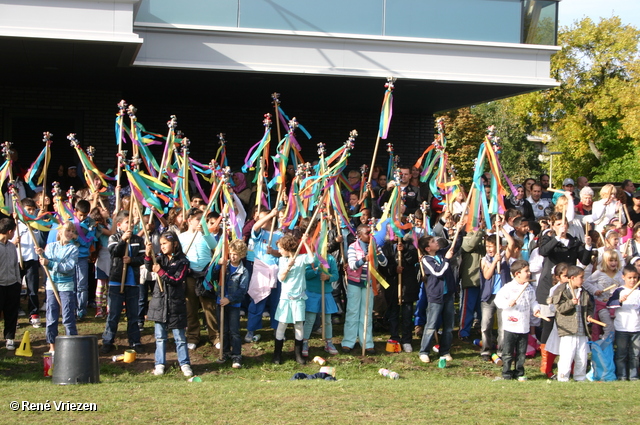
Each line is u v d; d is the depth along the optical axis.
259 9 12.38
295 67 12.50
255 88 14.56
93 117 14.91
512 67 13.41
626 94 30.03
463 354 10.00
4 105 14.41
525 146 38.47
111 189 12.11
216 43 12.22
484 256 10.27
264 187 11.26
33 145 16.08
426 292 9.59
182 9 12.06
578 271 8.48
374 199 12.78
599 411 5.99
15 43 10.88
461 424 5.47
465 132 29.44
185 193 9.93
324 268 9.20
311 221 8.98
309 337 10.29
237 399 6.31
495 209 9.60
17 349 8.89
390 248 9.98
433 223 13.38
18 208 8.66
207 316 9.36
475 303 10.45
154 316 8.36
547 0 13.59
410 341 10.01
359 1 12.80
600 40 32.91
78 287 10.09
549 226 10.06
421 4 13.05
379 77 12.90
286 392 6.68
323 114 17.72
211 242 9.08
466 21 13.24
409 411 5.89
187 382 7.57
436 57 13.07
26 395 6.47
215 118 17.25
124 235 8.83
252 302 9.81
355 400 6.29
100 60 11.96
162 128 16.88
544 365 9.12
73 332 8.69
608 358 8.74
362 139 17.94
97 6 10.79
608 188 10.82
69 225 8.71
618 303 8.81
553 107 33.50
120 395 6.48
